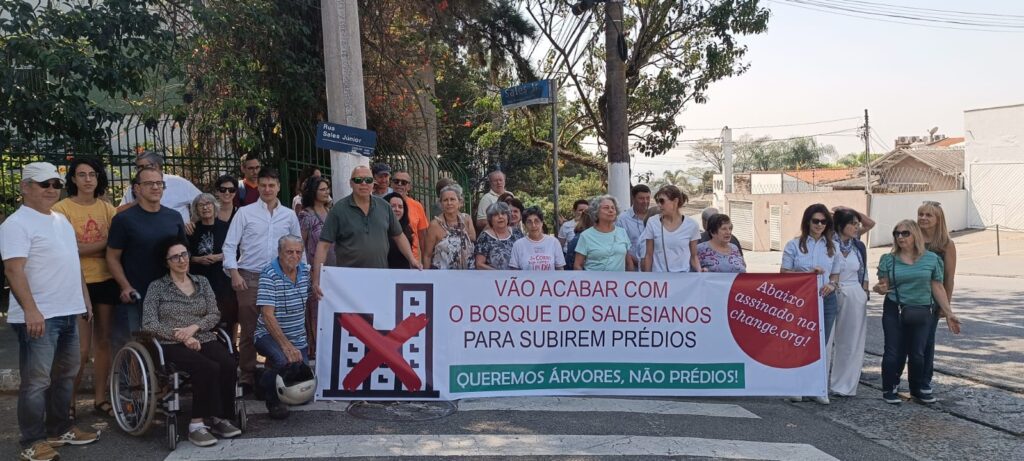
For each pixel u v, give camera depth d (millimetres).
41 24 9070
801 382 7035
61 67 8703
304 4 11336
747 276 7109
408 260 7262
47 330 5172
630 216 8688
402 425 5988
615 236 7355
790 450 5660
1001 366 8586
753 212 40219
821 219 7074
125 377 5801
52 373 5422
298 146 11570
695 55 17875
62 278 5250
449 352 6758
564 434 5852
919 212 7023
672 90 17938
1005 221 31469
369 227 6781
